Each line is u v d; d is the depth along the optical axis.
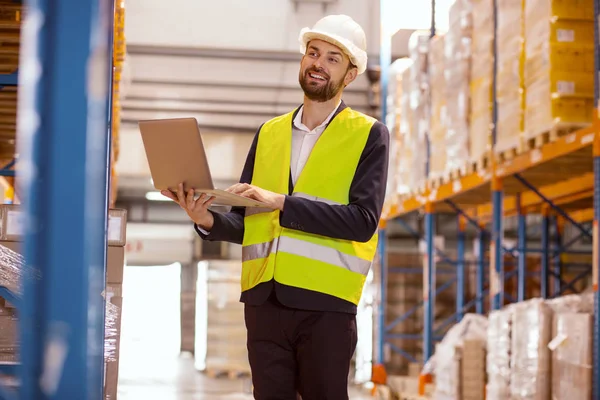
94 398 1.69
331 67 3.11
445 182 9.51
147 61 15.50
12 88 4.47
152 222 21.80
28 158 1.65
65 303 1.65
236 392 11.80
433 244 10.33
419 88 10.35
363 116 3.18
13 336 3.22
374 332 12.51
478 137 8.33
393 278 12.33
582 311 6.15
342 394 3.02
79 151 1.65
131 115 18.20
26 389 1.65
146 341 22.38
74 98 1.65
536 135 6.89
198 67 15.83
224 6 14.78
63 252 1.65
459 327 8.37
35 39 1.66
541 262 10.94
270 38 14.97
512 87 7.46
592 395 5.54
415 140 10.58
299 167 3.16
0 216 3.32
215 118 18.45
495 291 8.01
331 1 14.78
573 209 10.64
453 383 7.82
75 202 1.65
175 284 22.53
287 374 3.06
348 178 3.08
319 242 3.02
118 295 3.43
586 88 6.58
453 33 9.03
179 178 2.70
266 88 16.81
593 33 6.65
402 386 10.03
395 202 11.55
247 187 2.86
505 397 6.84
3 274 3.10
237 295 14.36
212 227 3.06
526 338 6.45
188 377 14.37
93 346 1.68
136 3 14.59
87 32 1.67
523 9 7.22
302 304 2.97
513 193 10.12
